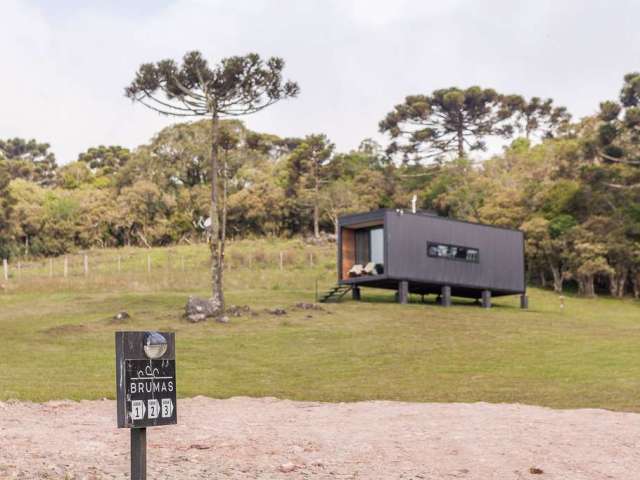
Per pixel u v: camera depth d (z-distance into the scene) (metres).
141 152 86.50
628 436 12.30
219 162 81.88
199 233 79.75
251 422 14.05
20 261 72.00
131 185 84.44
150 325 31.42
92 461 10.33
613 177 59.88
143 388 7.30
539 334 30.84
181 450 11.17
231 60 34.56
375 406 16.34
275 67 35.19
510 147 90.75
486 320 34.97
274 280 50.88
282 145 101.75
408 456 10.97
